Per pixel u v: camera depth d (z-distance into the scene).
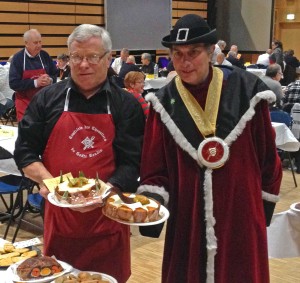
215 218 1.67
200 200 1.67
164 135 1.73
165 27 13.98
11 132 4.25
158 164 1.76
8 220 4.36
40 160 1.94
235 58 11.12
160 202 1.72
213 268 1.67
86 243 1.97
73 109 1.89
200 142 1.67
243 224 1.69
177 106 1.71
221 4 15.80
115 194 1.74
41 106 1.93
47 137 1.92
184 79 1.67
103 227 1.95
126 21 13.12
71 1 12.13
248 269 1.70
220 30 15.88
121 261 2.03
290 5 18.22
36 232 4.13
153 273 3.46
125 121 1.90
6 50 11.16
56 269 1.80
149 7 13.54
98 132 1.88
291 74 11.69
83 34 1.77
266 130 1.71
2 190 3.81
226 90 1.71
